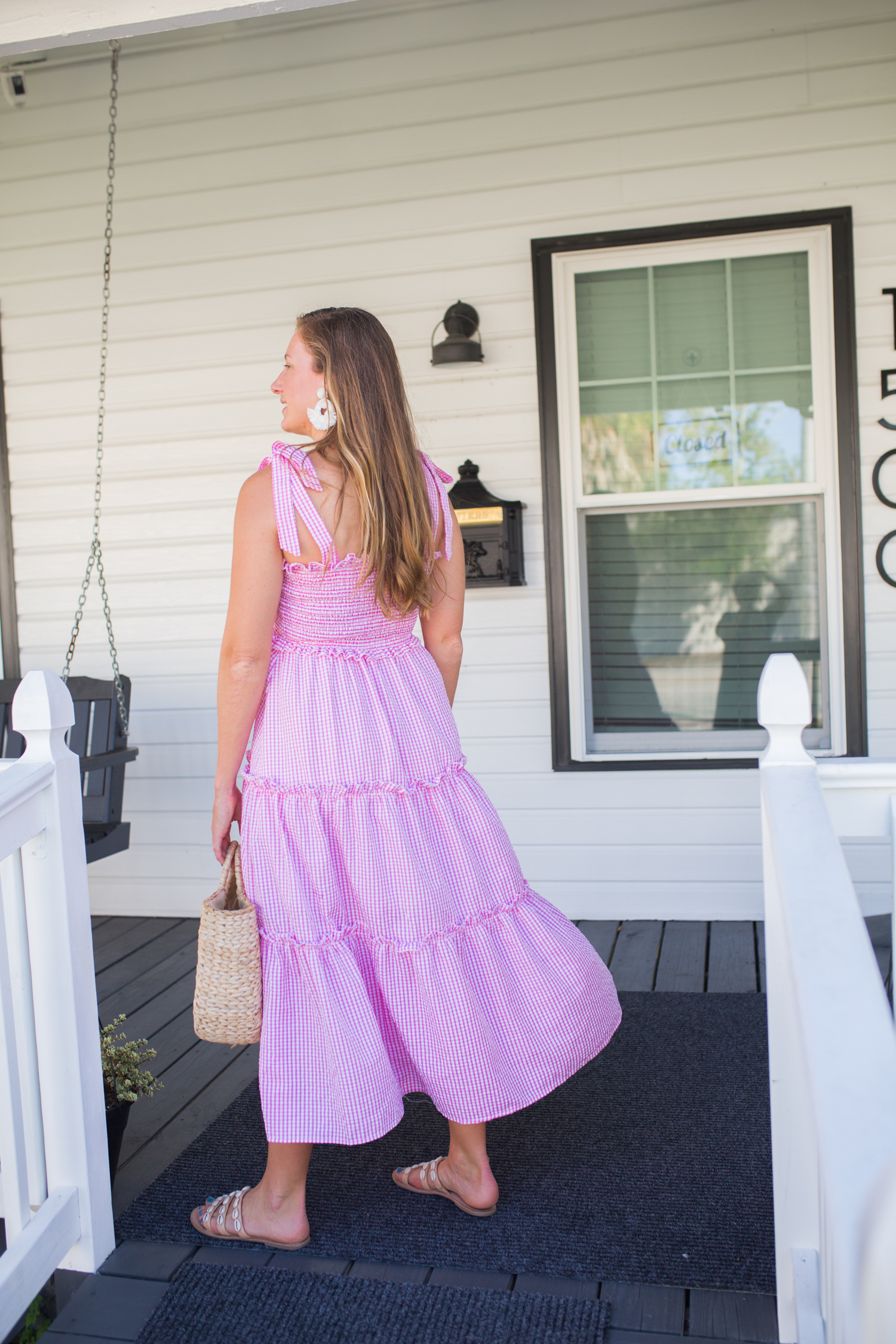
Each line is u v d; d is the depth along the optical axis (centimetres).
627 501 356
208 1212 186
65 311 392
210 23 216
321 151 369
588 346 357
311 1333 158
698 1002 286
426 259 364
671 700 363
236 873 177
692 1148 209
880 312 338
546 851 368
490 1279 171
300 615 173
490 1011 177
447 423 366
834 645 346
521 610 365
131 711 396
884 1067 83
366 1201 194
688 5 341
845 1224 67
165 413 388
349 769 170
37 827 169
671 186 346
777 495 348
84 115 385
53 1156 176
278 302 377
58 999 174
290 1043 170
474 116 358
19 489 400
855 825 155
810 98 337
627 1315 162
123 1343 159
